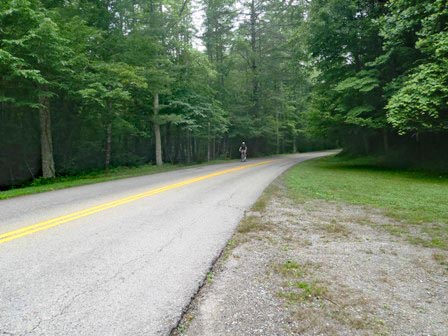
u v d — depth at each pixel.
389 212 6.80
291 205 7.42
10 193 8.45
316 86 20.94
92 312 2.58
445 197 8.52
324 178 12.66
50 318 2.47
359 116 17.22
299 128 45.59
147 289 3.03
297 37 20.09
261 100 34.75
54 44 11.25
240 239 4.75
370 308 2.81
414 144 19.14
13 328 2.33
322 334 2.40
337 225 5.70
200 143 32.56
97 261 3.69
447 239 4.94
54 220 5.54
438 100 11.10
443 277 3.54
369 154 24.23
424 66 11.88
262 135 35.53
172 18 20.19
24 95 12.82
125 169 18.20
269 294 3.03
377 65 15.97
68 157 18.09
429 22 11.86
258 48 32.53
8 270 3.37
